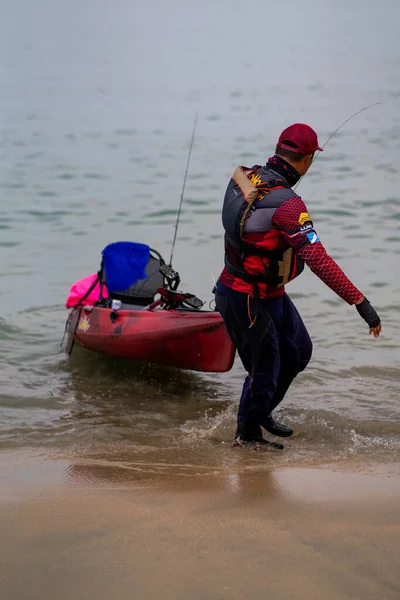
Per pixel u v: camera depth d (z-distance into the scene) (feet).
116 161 108.78
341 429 33.32
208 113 147.64
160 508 22.21
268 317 28.89
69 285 58.90
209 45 280.31
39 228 76.28
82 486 24.75
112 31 341.21
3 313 52.03
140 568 18.34
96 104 157.58
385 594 17.15
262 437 31.32
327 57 236.63
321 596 17.10
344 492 23.84
